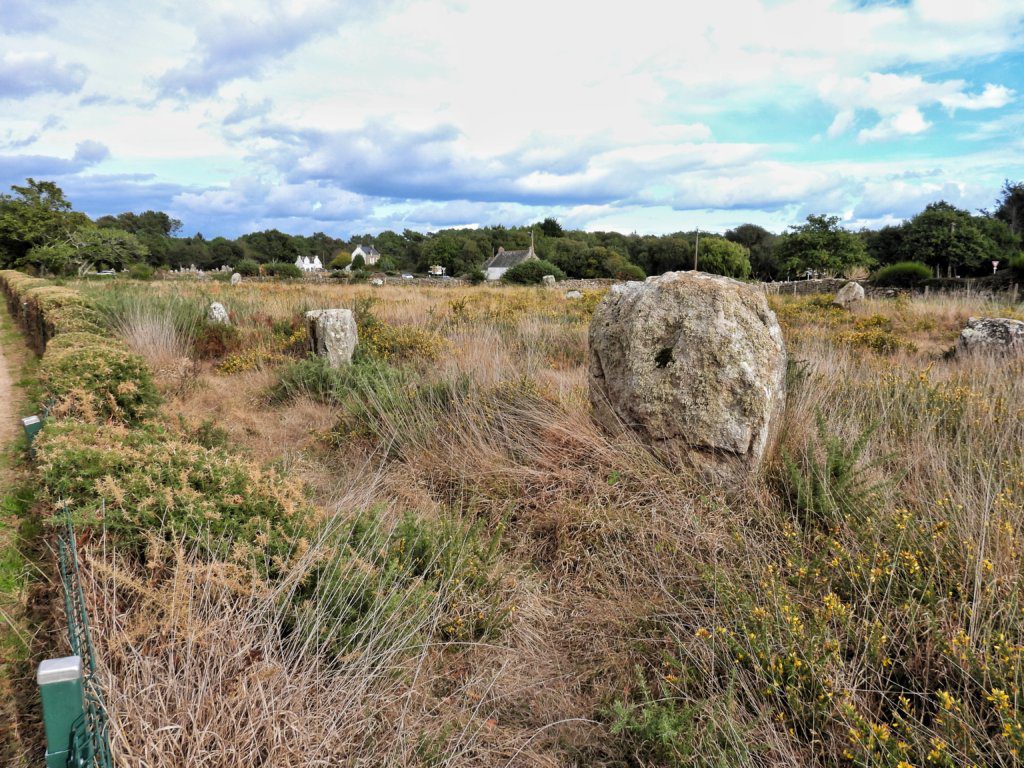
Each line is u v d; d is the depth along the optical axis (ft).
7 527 11.82
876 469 12.87
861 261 116.78
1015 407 15.51
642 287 14.24
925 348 32.76
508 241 270.67
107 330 28.53
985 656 7.21
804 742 7.25
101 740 5.30
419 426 17.01
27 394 23.84
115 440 11.18
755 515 11.64
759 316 13.08
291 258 304.30
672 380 13.02
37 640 8.66
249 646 7.32
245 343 32.58
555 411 15.93
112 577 7.52
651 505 12.23
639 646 9.35
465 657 9.37
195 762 5.95
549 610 10.63
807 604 9.10
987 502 9.65
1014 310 41.42
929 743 6.72
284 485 11.00
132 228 320.09
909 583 8.90
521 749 7.66
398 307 48.39
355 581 9.23
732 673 7.97
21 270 146.41
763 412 12.38
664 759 7.29
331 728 6.83
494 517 13.21
